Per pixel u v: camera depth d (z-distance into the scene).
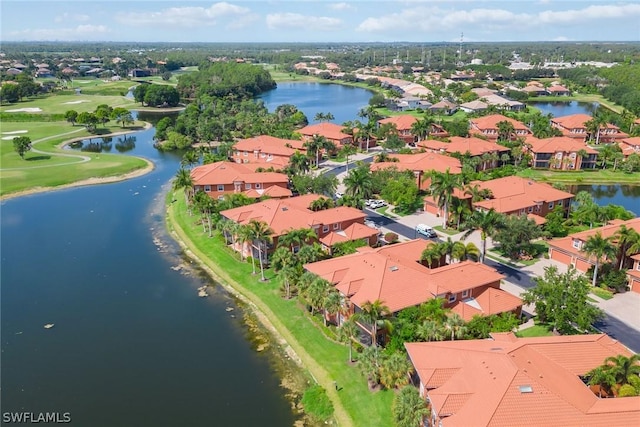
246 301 77.50
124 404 55.53
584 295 61.56
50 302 78.12
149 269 89.00
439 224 104.00
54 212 119.31
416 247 79.25
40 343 67.44
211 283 83.81
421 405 46.50
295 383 58.53
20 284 84.00
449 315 58.81
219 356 64.06
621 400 45.72
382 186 119.62
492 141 166.25
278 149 153.12
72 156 169.38
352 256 74.69
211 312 74.75
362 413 52.12
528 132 180.88
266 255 87.56
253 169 130.12
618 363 48.34
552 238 95.88
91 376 60.47
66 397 56.84
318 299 64.81
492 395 44.47
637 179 138.75
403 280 66.88
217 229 100.31
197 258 93.12
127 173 151.25
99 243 100.69
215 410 54.38
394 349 57.91
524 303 66.50
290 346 65.38
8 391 57.97
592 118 186.25
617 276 74.50
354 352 61.81
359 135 172.75
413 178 124.56
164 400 56.09
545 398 43.88
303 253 77.38
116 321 72.69
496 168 143.62
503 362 47.78
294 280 73.81
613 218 98.81
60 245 99.88
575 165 146.00
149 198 129.00
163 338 68.25
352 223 93.19
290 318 71.19
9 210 121.00
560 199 106.25
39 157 166.62
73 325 71.81
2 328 71.06
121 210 120.19
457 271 69.62
